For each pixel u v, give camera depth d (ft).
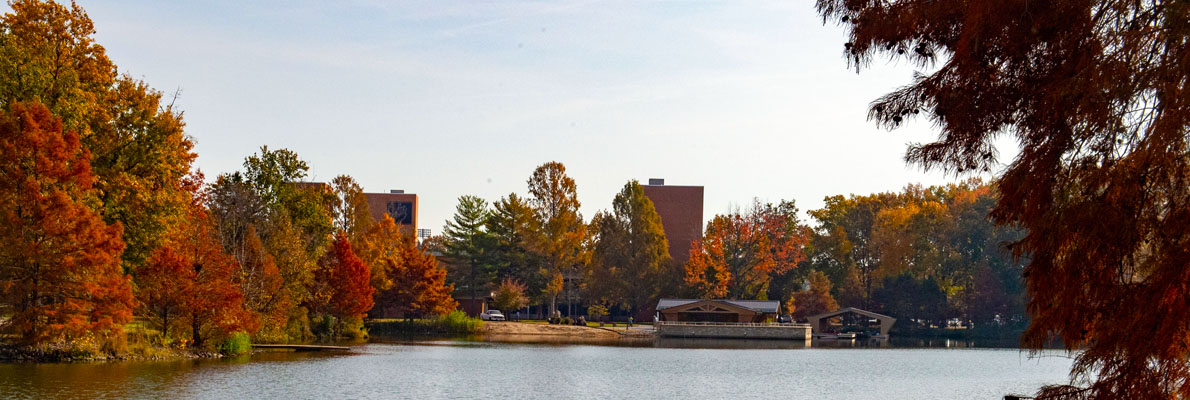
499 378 166.71
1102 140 41.16
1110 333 39.96
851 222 471.21
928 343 346.95
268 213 254.88
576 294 441.27
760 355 253.65
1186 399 38.65
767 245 426.92
